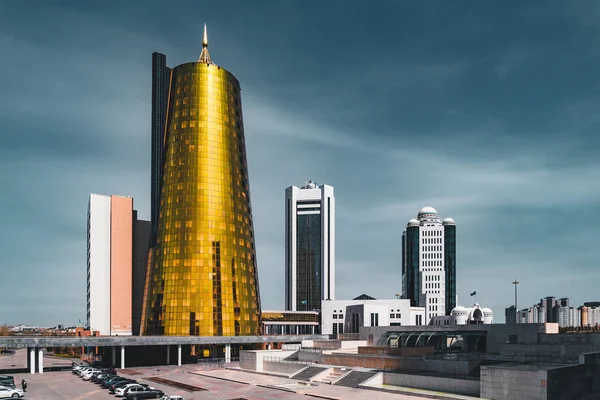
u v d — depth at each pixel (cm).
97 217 15275
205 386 8181
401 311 18912
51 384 8562
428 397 6550
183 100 15650
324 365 9169
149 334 14100
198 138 15325
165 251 14538
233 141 15975
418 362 7838
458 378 6850
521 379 6003
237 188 15725
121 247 15488
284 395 7138
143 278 15950
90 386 8281
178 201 14850
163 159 15738
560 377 6031
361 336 11938
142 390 7094
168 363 12688
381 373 7725
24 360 15500
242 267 15175
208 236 14675
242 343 13838
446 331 10494
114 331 15050
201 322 13900
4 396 6688
